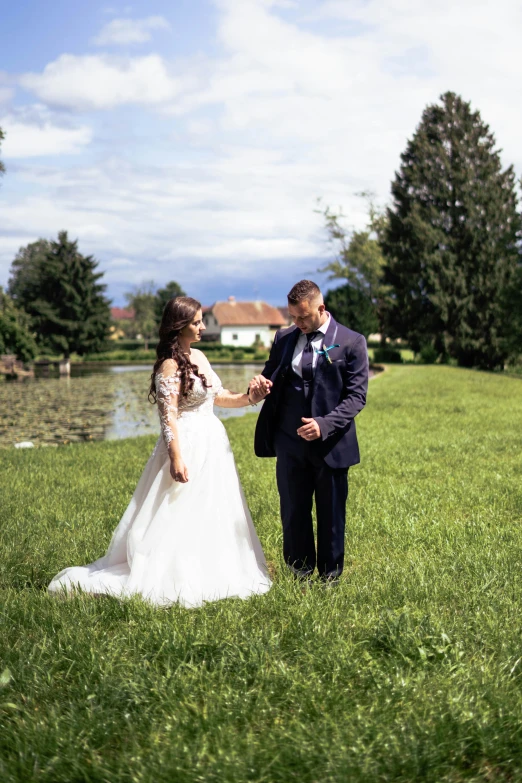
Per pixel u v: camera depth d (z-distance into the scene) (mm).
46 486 7430
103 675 2863
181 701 2686
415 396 18812
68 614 3535
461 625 3336
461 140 46719
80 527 5605
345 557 4836
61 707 2689
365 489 6930
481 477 7480
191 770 2264
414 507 6129
